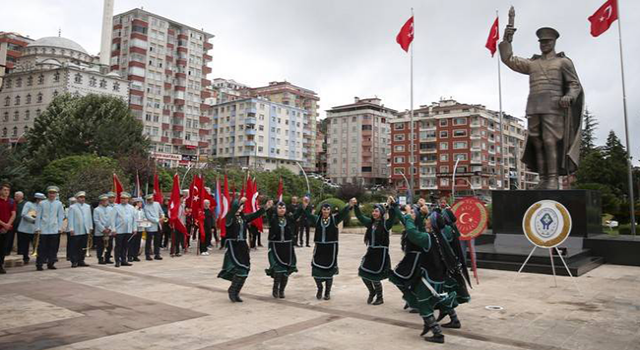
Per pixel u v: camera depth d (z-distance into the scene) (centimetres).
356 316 658
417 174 7388
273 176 5044
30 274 1034
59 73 5812
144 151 4075
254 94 10169
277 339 536
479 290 877
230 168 5234
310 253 1611
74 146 3831
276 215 789
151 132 6912
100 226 1198
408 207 797
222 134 8856
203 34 7781
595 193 1423
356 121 8638
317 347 505
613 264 1252
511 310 702
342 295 821
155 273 1066
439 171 7156
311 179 5853
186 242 1598
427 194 7231
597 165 4200
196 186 1692
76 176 1853
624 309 710
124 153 3806
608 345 523
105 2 6669
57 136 3900
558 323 622
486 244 1391
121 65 6912
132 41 6762
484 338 548
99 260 1234
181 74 7306
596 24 1877
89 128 3866
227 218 754
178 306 710
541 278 1028
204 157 5316
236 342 521
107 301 740
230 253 748
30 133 4378
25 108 6066
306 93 10619
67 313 653
